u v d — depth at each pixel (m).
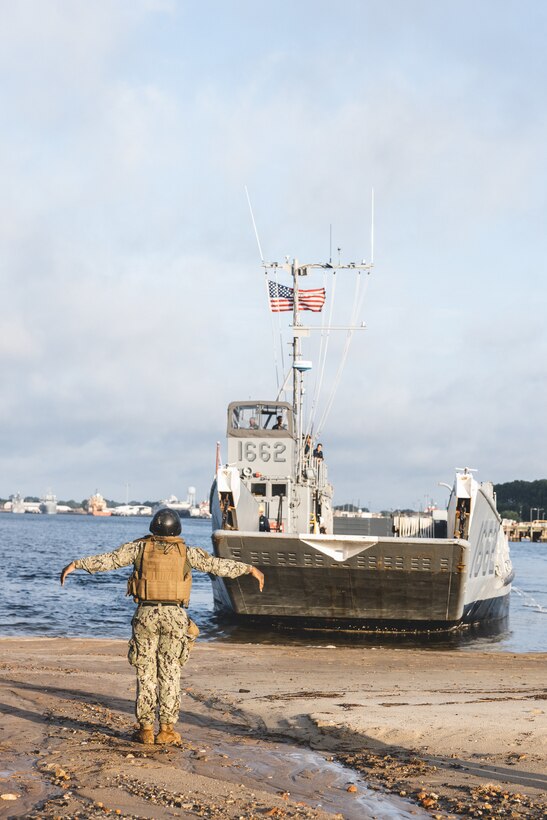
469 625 27.80
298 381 29.92
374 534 34.50
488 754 7.50
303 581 23.73
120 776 6.55
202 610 31.59
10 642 18.20
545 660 17.05
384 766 7.15
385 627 24.86
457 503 23.89
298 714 9.45
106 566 8.01
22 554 76.00
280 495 28.25
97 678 12.45
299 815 5.68
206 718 9.52
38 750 7.43
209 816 5.62
